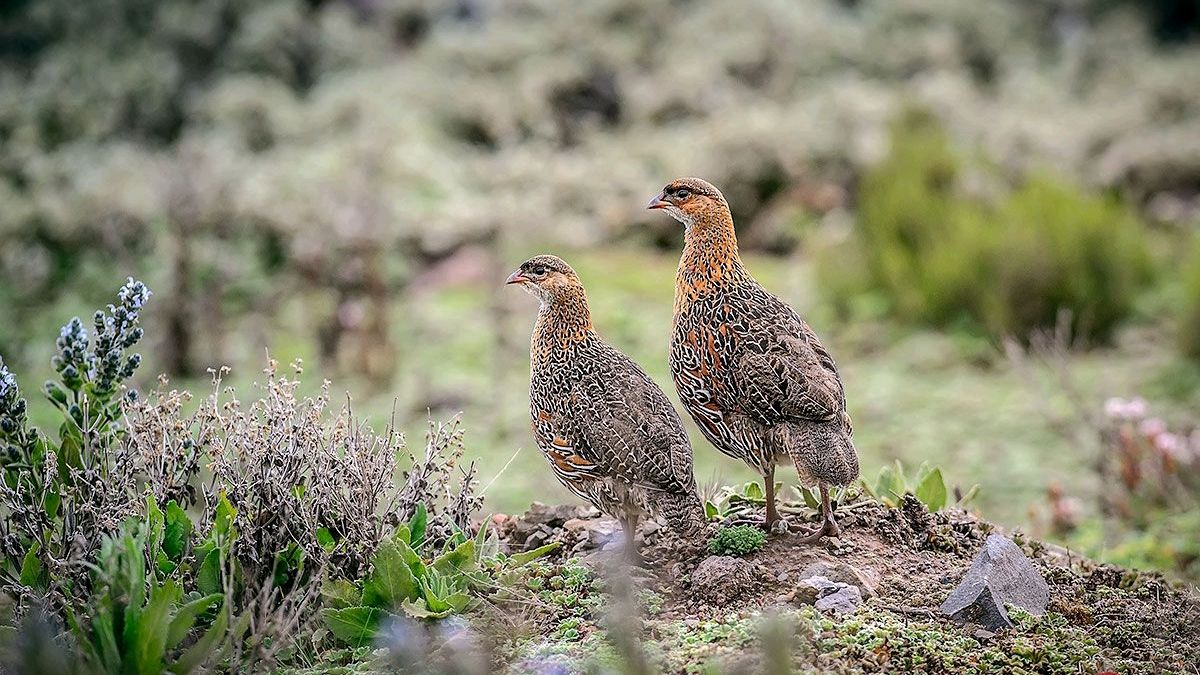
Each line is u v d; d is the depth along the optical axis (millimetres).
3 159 20109
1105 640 6406
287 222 17766
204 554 6574
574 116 22375
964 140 20766
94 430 6793
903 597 6660
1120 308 15375
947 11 26078
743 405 7008
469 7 26141
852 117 20328
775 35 24047
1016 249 15188
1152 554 9414
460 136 21641
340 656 6309
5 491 6480
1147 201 19703
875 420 13203
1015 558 6715
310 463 6793
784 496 8898
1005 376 14336
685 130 21219
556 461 7078
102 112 21719
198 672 5938
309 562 6648
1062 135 20828
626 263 18062
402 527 6738
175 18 23609
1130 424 10969
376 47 24750
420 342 15781
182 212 16281
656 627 6301
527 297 16859
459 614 6477
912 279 16000
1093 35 26516
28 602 6379
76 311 17047
